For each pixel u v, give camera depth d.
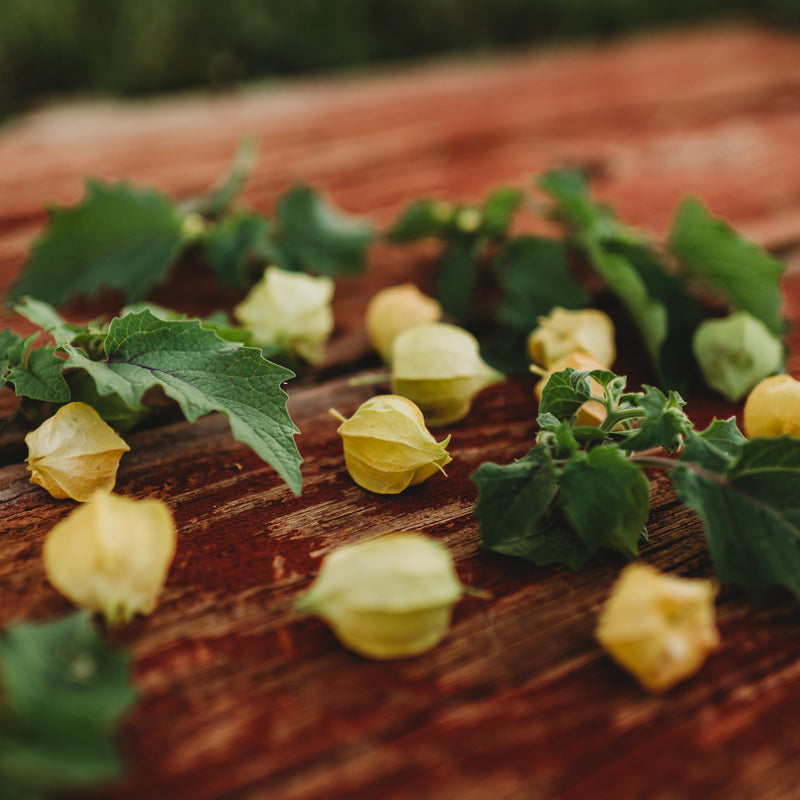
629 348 0.34
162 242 0.36
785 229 0.40
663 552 0.26
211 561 0.26
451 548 0.26
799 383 0.28
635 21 0.79
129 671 0.22
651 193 0.44
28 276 0.36
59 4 0.68
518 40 0.77
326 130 0.52
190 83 0.69
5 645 0.21
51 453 0.26
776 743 0.22
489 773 0.22
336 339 0.35
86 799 0.21
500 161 0.48
